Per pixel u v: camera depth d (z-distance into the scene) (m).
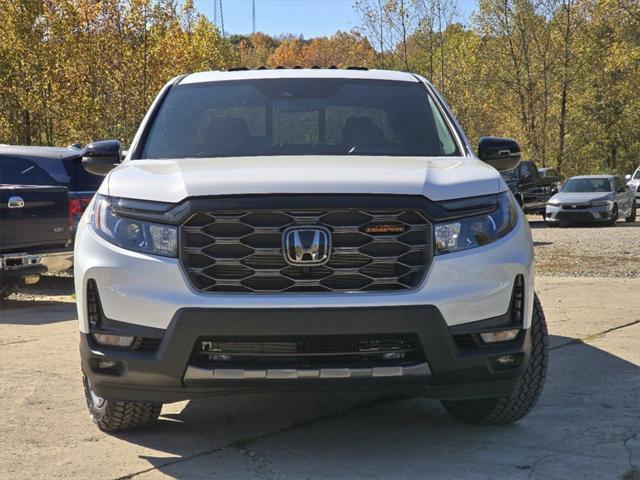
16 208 9.06
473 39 47.00
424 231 3.71
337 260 3.64
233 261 3.63
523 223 4.12
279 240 3.64
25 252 9.20
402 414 4.79
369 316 3.57
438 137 4.89
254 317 3.56
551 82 46.38
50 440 4.29
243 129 4.84
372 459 3.95
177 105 5.09
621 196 25.36
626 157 56.81
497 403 4.35
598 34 45.94
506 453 4.02
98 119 34.72
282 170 3.95
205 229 3.68
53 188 9.45
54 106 33.59
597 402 4.96
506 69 46.84
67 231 9.62
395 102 5.12
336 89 5.20
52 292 10.80
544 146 47.34
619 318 7.89
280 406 4.98
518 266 3.86
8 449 4.13
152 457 4.00
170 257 3.69
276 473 3.75
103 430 4.42
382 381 3.64
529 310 3.95
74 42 33.59
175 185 3.84
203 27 41.97
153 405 4.27
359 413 4.81
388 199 3.69
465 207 3.81
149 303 3.66
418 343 3.64
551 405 4.91
